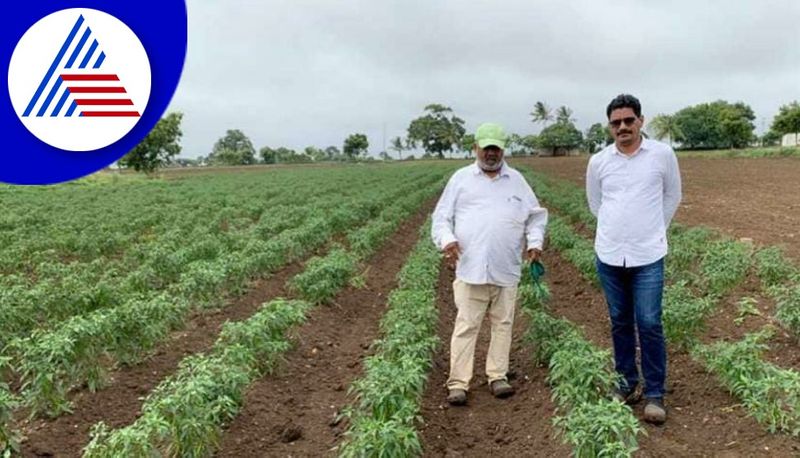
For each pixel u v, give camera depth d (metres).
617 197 5.75
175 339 8.61
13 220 19.70
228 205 25.70
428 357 6.87
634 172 5.67
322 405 6.74
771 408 5.38
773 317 8.40
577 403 5.42
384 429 4.73
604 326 8.88
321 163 118.19
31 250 14.83
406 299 8.84
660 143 5.69
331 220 18.09
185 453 5.11
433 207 28.19
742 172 42.72
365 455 4.70
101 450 4.73
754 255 11.65
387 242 17.44
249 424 6.16
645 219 5.64
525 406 6.40
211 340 8.73
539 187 30.22
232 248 14.41
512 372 7.35
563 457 5.25
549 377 6.31
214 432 5.39
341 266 10.63
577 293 10.73
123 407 6.55
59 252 15.46
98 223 19.50
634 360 6.14
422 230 16.86
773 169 45.44
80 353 6.44
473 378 7.32
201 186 42.62
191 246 13.12
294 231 14.80
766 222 17.84
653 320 5.68
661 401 5.83
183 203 27.41
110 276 11.20
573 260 12.10
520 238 6.58
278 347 7.10
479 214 6.46
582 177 46.03
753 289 9.92
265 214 20.39
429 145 147.25
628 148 5.69
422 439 5.80
